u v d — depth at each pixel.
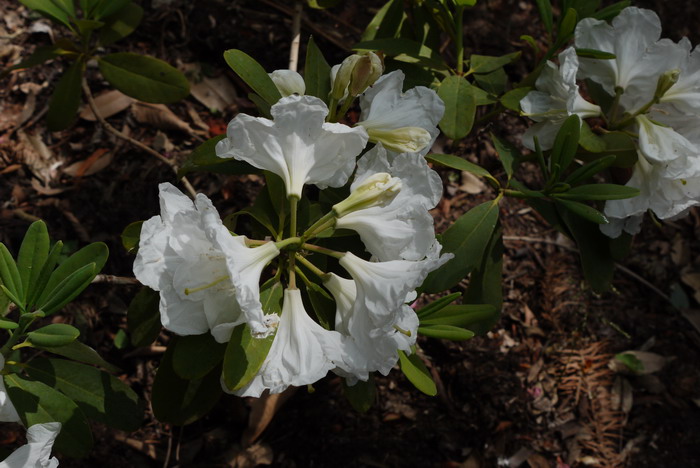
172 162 1.05
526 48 1.17
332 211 0.72
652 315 1.10
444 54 1.14
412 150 0.77
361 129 0.72
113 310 1.00
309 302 0.79
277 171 0.73
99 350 0.99
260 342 0.71
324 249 0.72
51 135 1.05
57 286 0.72
